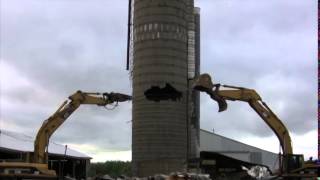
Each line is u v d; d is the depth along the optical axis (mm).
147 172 55250
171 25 57625
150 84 56719
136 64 58188
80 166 59750
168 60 57031
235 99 35562
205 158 41000
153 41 57344
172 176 37781
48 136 33438
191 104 57969
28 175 27312
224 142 75625
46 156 33094
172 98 56594
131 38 62031
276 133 35062
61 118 34156
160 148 55594
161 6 57656
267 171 40031
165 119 55906
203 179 36781
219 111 35656
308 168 31828
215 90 35562
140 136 56594
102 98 35938
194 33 77250
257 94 35531
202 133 75625
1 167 27188
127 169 81438
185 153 56906
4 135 57188
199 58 77562
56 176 27922
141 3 58438
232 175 40156
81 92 35406
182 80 57562
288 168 33469
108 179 49594
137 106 57375
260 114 35438
